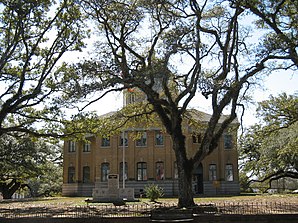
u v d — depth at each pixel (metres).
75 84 25.23
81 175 60.72
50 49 28.00
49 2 27.08
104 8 25.64
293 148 37.56
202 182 56.19
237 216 17.92
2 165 47.66
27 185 70.69
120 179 56.25
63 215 19.72
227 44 25.11
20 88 26.91
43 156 51.84
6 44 27.70
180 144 24.86
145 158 56.16
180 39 24.27
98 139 58.22
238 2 24.38
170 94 25.55
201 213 19.20
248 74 23.78
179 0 24.91
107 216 18.53
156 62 24.73
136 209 22.83
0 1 25.88
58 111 28.14
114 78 23.08
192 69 25.56
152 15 26.03
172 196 49.56
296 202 26.70
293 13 24.44
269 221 17.80
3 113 26.72
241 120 26.77
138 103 29.42
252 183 74.00
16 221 18.30
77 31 28.59
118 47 25.77
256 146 62.50
